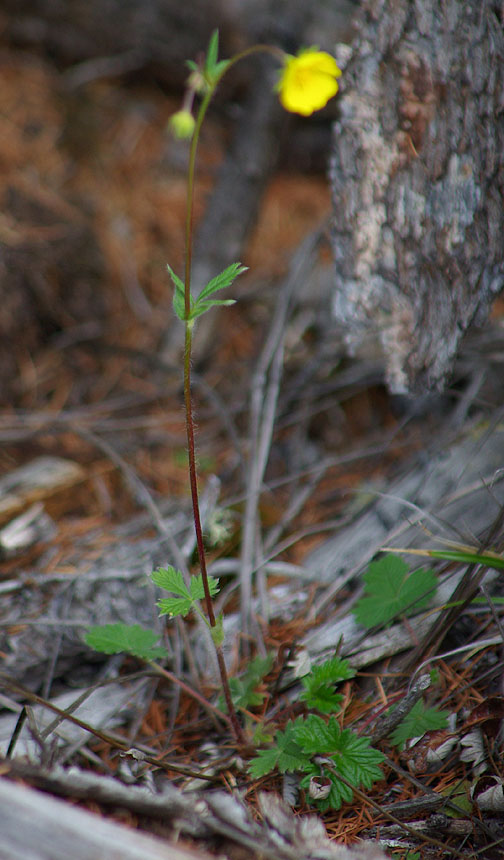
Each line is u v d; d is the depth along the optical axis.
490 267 1.08
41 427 1.29
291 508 1.20
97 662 1.11
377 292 1.09
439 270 1.08
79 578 1.14
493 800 1.02
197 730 1.08
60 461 1.26
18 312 1.32
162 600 1.04
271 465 1.30
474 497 1.14
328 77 1.03
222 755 1.06
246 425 1.32
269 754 1.04
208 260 1.42
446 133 1.07
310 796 1.03
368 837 1.02
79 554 1.17
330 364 1.36
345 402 1.34
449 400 1.30
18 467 1.26
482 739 1.04
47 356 1.34
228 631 1.12
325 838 0.99
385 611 1.08
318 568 1.15
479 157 1.07
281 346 1.26
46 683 1.10
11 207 1.37
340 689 1.08
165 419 1.30
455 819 1.02
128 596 1.13
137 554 1.16
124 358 1.39
